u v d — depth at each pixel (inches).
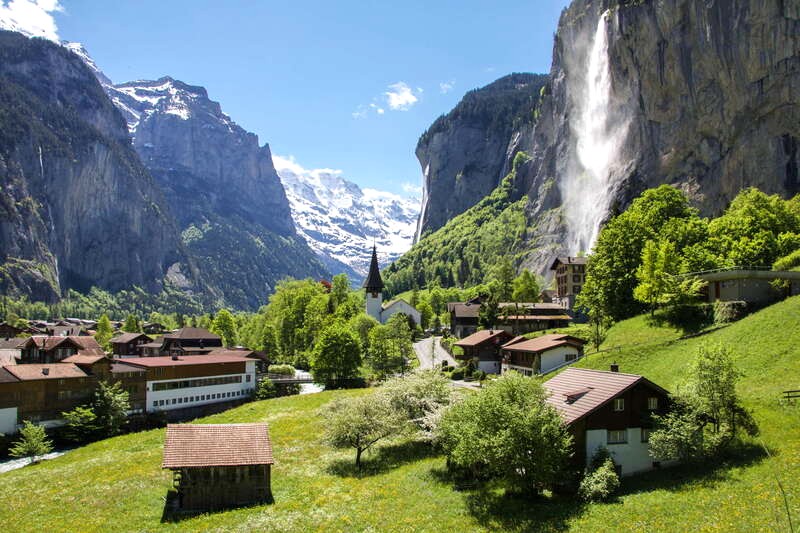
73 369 3602.4
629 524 1325.0
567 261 6328.7
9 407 3270.2
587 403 1731.1
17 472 2576.3
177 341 5895.7
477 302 6550.2
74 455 2891.2
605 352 3034.0
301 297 7121.1
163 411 3895.2
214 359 4372.5
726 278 3068.4
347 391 3993.6
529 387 1701.5
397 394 2479.1
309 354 5925.2
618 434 1702.8
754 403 1859.0
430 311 7642.7
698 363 1704.0
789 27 5659.5
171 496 1957.4
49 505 1905.8
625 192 7839.6
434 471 1995.6
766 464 1485.0
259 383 4618.6
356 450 2449.6
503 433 1513.3
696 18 6638.8
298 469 2197.3
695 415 1625.2
